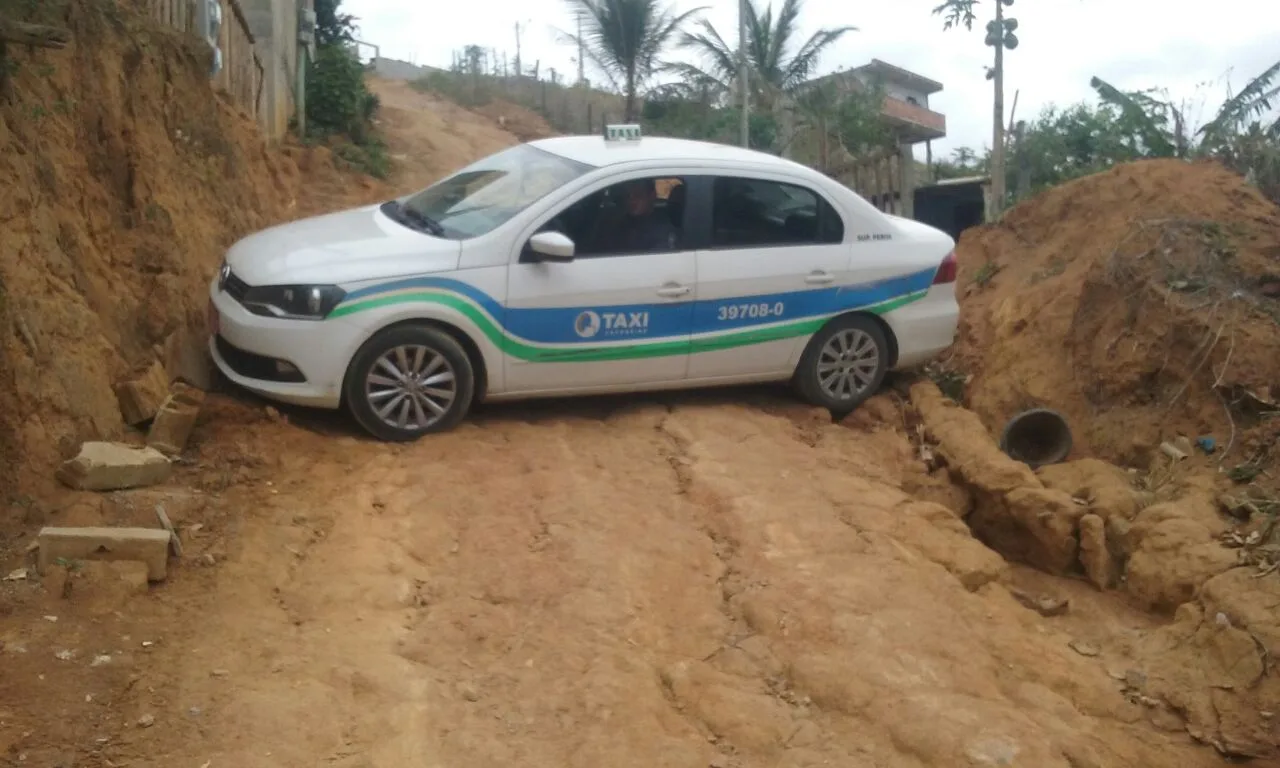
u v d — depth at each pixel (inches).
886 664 202.5
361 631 194.7
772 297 307.4
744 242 305.4
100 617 186.9
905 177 551.5
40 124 260.7
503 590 213.5
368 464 255.4
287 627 193.3
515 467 263.0
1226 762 208.8
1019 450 322.3
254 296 262.5
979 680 203.8
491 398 283.7
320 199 556.1
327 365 260.1
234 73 468.8
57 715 162.6
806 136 881.5
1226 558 253.6
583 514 243.1
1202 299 316.2
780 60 1043.9
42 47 252.1
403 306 264.4
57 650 176.9
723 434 295.0
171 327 281.0
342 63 747.4
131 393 247.4
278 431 262.4
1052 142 609.9
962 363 372.8
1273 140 411.5
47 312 234.1
